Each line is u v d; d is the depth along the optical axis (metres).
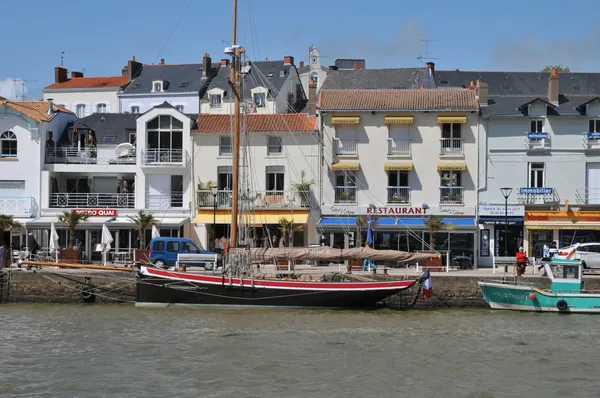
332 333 32.09
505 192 47.66
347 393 23.25
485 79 75.06
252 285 37.41
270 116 54.03
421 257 37.47
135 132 56.38
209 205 52.59
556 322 35.03
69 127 57.75
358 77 75.88
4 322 34.28
